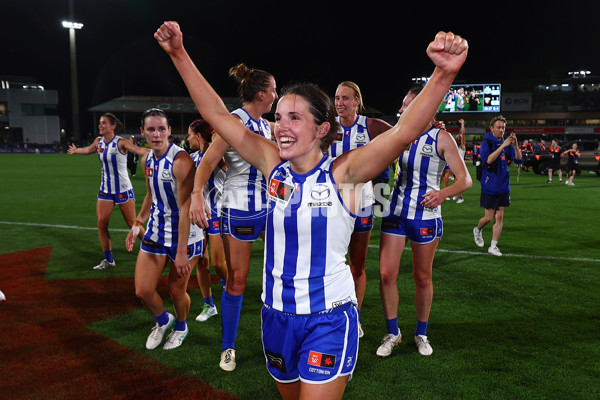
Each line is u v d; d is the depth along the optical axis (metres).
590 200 11.10
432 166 3.09
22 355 3.11
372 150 1.50
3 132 48.75
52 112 51.06
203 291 3.85
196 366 2.99
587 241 6.68
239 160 2.94
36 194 11.95
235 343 3.36
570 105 49.28
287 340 1.67
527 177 18.22
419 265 3.16
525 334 3.45
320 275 1.62
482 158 5.79
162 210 3.05
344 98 3.48
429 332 3.50
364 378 2.82
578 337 3.40
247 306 4.11
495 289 4.50
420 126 1.40
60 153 42.66
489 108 51.25
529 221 8.33
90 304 4.10
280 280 1.66
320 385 1.58
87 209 9.57
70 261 5.55
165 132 2.96
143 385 2.74
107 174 5.12
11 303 4.10
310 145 1.56
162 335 3.31
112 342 3.34
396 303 3.21
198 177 2.71
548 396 2.61
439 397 2.60
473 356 3.11
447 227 7.84
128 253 5.96
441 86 1.35
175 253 3.10
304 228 1.58
